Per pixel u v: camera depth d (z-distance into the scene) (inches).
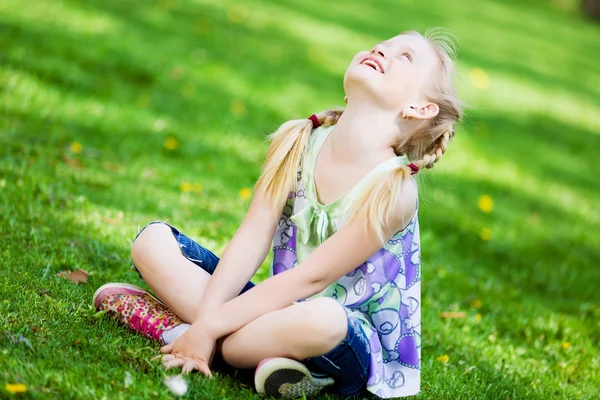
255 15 512.4
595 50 800.9
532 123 503.2
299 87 410.3
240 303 120.4
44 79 313.3
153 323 128.1
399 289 127.9
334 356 117.0
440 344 169.2
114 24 404.8
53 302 133.4
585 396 157.1
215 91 365.1
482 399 141.3
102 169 243.1
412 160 133.3
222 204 242.2
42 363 110.4
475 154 405.1
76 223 186.5
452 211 312.3
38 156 232.4
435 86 128.6
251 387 121.3
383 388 124.9
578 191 406.0
